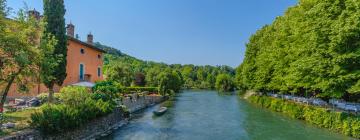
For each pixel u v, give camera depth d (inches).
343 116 1094.4
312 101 1690.5
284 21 1937.7
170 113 1834.4
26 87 825.5
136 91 2785.4
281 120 1509.6
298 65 1300.4
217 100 3107.8
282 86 1798.7
